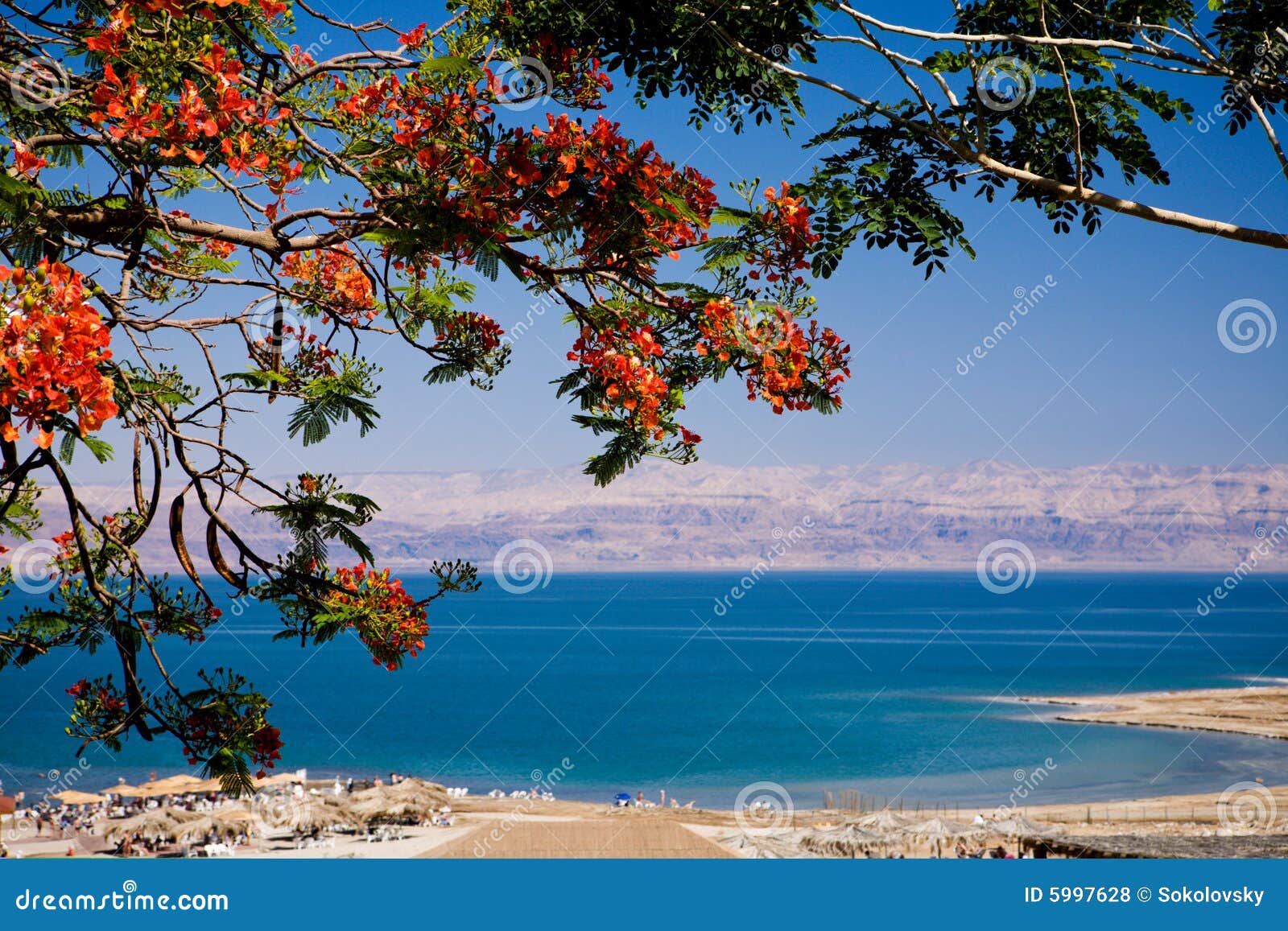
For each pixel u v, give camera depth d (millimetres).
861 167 8383
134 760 59031
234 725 6773
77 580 6961
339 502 6898
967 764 55188
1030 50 8766
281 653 137125
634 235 6559
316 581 7098
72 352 4508
